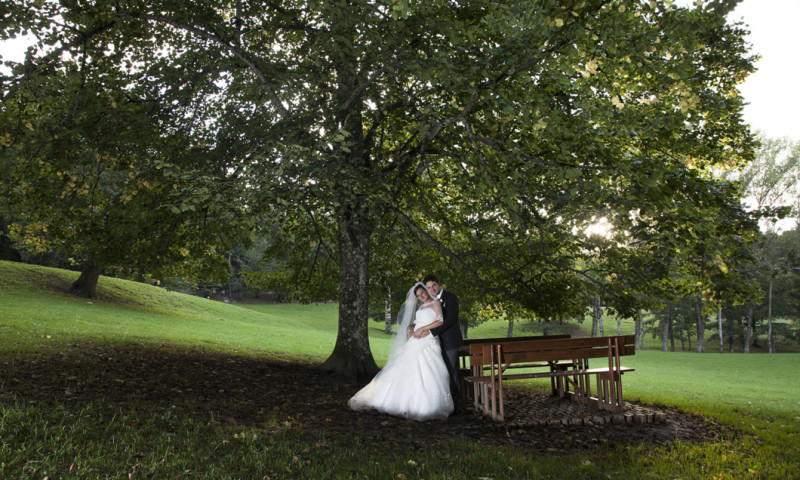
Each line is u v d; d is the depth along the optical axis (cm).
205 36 868
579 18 595
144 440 449
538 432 615
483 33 761
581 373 714
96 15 774
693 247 772
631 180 717
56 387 629
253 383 865
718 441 591
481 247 1084
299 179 686
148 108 966
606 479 433
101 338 1305
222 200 662
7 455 375
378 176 789
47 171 936
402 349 715
